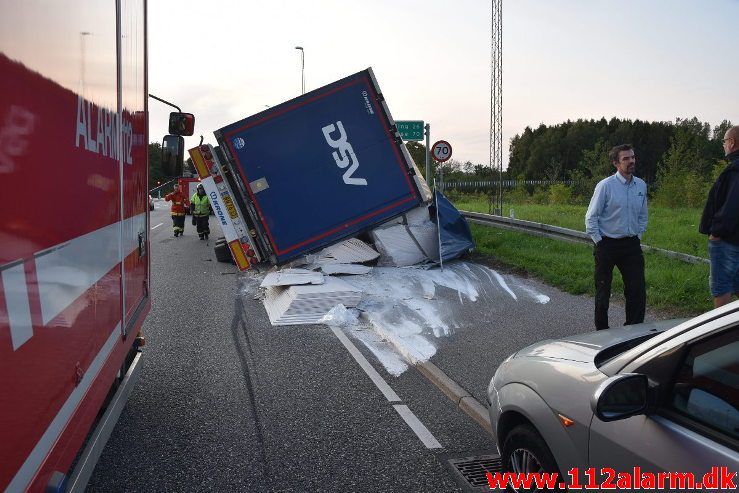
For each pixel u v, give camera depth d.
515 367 3.70
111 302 3.65
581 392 3.02
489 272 12.92
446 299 10.41
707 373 2.45
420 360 7.03
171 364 7.14
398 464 4.64
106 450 4.86
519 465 3.54
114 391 4.29
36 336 2.19
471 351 7.39
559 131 97.69
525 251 14.47
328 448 4.91
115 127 3.80
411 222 14.17
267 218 12.20
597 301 7.14
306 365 7.13
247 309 10.28
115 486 4.29
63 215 2.56
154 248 19.38
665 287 9.62
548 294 10.69
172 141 6.35
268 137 12.13
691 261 11.43
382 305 9.96
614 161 6.91
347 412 5.68
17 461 2.01
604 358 3.28
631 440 2.62
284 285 10.27
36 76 2.25
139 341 5.45
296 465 4.62
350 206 12.40
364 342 8.16
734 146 6.43
